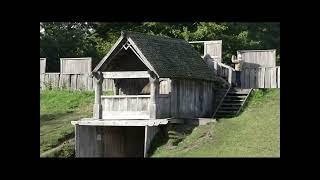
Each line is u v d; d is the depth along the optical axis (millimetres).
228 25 51031
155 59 33625
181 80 35312
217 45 40875
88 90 48188
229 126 33406
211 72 39062
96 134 34156
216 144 31266
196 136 32656
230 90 40219
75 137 32969
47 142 35469
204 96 37969
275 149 29125
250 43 52375
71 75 49469
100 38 54312
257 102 38781
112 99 33812
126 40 33531
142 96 33125
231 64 49625
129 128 35844
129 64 34938
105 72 33906
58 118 41188
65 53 59062
